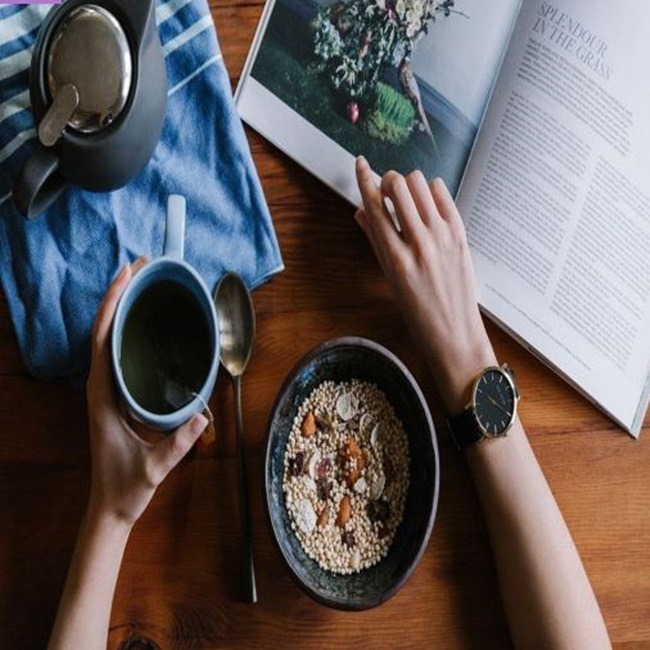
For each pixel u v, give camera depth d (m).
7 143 0.87
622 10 0.91
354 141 0.91
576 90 0.91
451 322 0.89
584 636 0.86
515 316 0.91
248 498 0.88
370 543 0.88
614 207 0.92
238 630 0.89
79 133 0.79
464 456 0.92
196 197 0.89
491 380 0.89
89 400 0.81
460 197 0.91
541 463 0.93
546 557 0.87
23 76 0.87
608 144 0.91
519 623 0.87
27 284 0.86
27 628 0.87
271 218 0.91
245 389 0.90
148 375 0.82
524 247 0.91
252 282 0.90
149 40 0.79
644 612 0.93
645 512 0.94
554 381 0.94
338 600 0.82
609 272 0.92
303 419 0.88
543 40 0.90
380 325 0.92
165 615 0.88
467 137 0.91
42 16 0.87
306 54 0.91
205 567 0.89
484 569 0.91
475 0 0.91
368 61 0.91
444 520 0.91
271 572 0.89
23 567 0.87
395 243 0.89
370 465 0.89
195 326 0.82
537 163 0.91
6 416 0.88
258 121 0.91
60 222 0.87
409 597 0.90
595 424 0.94
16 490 0.88
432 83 0.91
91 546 0.82
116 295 0.79
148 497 0.82
